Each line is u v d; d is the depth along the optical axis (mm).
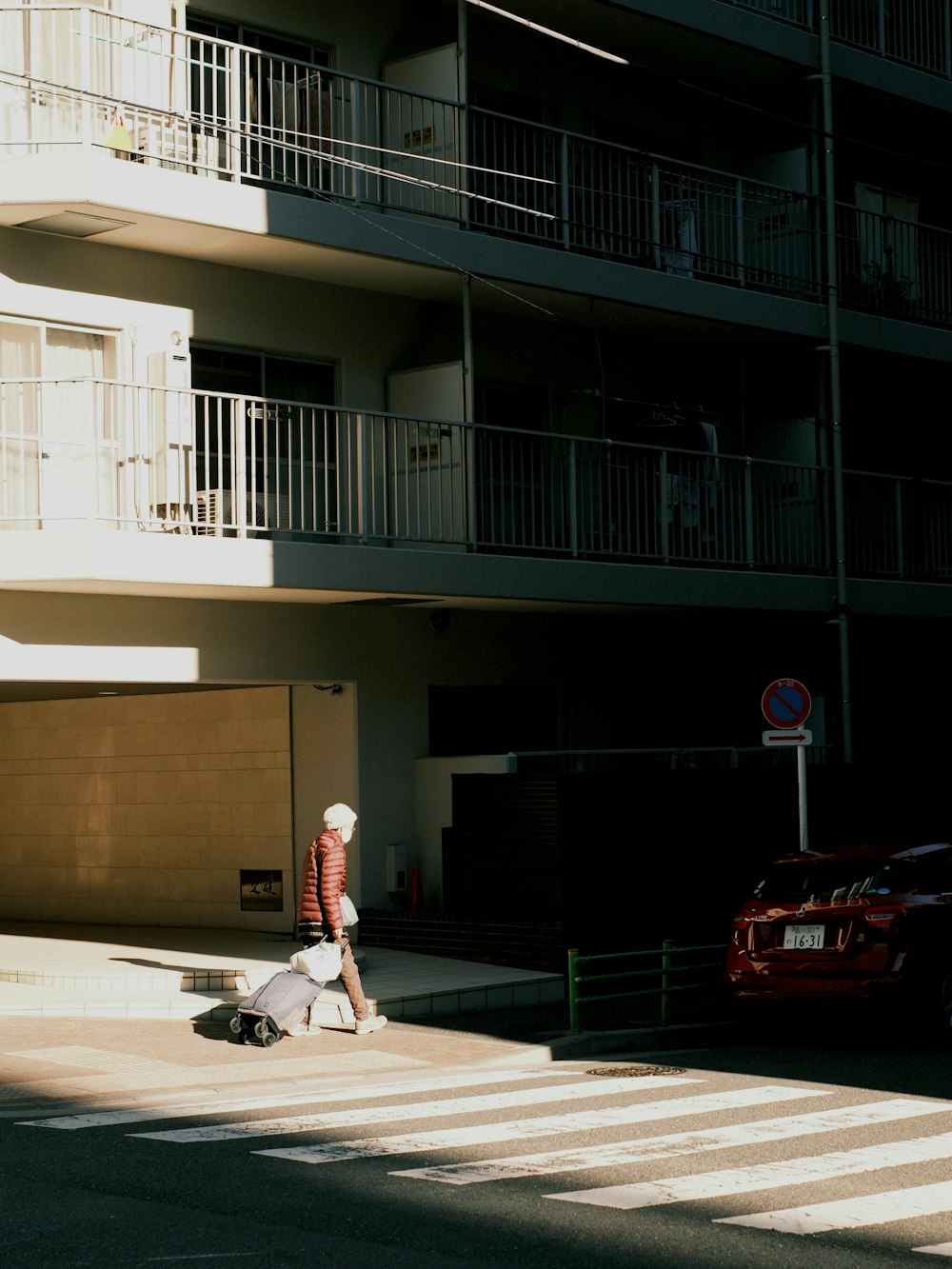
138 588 14984
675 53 20562
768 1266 6320
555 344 20172
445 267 17109
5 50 15492
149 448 15398
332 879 12836
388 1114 9703
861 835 19219
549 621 19984
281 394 17531
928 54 23516
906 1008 12180
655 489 20922
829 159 21078
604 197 20266
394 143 18188
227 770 18750
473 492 17125
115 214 14898
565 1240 6699
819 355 21172
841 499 20734
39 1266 6340
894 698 24375
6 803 21094
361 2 18328
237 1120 9539
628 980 16062
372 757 17766
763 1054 12391
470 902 16797
